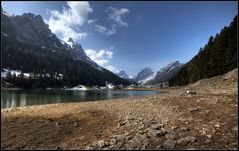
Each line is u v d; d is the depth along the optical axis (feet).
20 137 44.37
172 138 35.94
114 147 35.96
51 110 69.46
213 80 128.06
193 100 60.39
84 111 62.64
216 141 33.42
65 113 61.98
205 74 274.36
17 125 52.03
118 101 81.87
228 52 213.87
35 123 52.75
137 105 65.26
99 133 43.47
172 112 50.83
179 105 56.95
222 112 45.39
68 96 276.82
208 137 34.81
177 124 41.96
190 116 45.75
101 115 56.90
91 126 48.24
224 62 226.79
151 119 47.24
